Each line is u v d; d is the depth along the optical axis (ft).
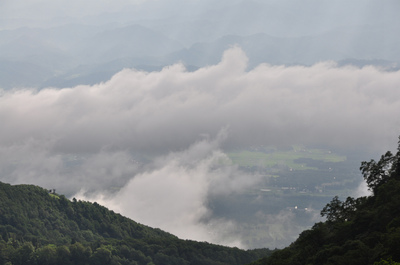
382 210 417.49
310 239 470.39
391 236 349.41
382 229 404.77
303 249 466.70
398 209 410.72
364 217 433.07
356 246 386.52
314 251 450.71
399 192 431.84
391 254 338.13
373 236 390.63
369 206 476.13
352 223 444.96
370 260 356.18
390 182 454.81
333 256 388.16
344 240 435.94
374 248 366.22
